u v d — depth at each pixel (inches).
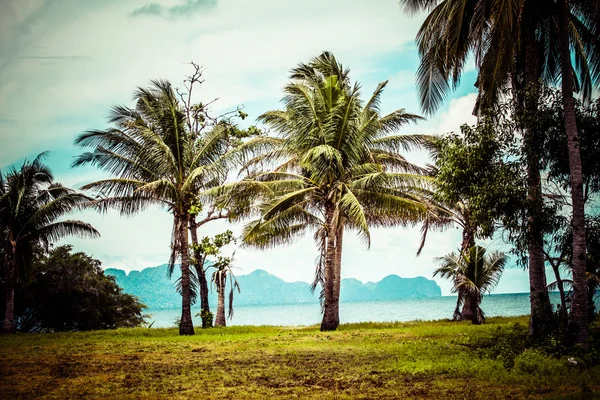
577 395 308.2
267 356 559.8
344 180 941.8
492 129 546.3
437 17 640.4
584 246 497.7
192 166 932.6
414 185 907.4
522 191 506.6
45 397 362.9
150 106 911.7
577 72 684.1
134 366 506.9
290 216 982.4
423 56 688.4
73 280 1536.7
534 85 557.0
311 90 948.6
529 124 534.3
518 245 523.2
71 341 816.9
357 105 877.2
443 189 573.0
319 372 446.0
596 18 583.2
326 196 933.8
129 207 927.7
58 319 1601.9
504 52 572.1
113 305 1738.4
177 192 901.2
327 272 926.4
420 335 737.6
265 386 391.9
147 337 888.3
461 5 599.5
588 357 431.8
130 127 885.8
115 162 913.5
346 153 892.6
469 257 1015.6
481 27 580.7
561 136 537.3
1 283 1400.1
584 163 548.7
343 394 354.0
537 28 643.5
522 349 501.0
